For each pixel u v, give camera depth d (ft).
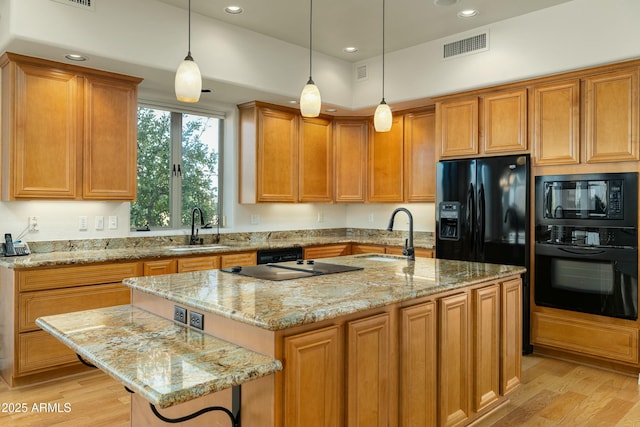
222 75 13.15
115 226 13.38
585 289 11.68
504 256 12.96
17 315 10.00
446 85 14.43
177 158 15.44
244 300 6.06
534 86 12.73
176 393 4.04
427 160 16.30
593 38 11.47
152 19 11.69
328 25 13.53
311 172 17.29
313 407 5.47
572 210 11.93
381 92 16.28
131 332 5.98
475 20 13.17
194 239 14.93
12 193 10.66
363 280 7.74
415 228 18.11
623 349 11.10
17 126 10.68
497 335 8.80
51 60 11.07
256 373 4.68
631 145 10.98
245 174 16.17
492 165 13.26
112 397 9.71
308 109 9.00
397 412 6.81
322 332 5.58
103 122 12.02
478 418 8.48
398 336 6.82
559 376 11.05
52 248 12.21
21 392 9.93
